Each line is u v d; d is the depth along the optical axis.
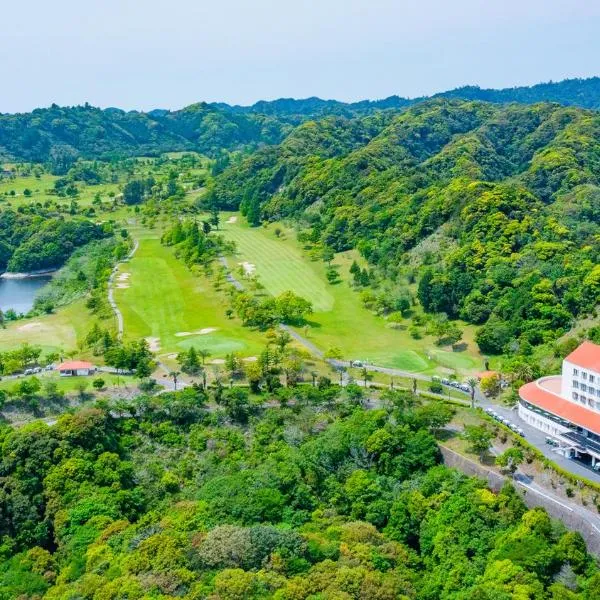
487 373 173.50
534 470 128.00
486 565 105.94
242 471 135.62
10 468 132.12
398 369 185.50
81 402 163.00
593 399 136.62
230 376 175.88
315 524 119.75
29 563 115.88
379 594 94.81
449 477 127.88
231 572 96.94
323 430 150.50
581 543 105.56
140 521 121.75
